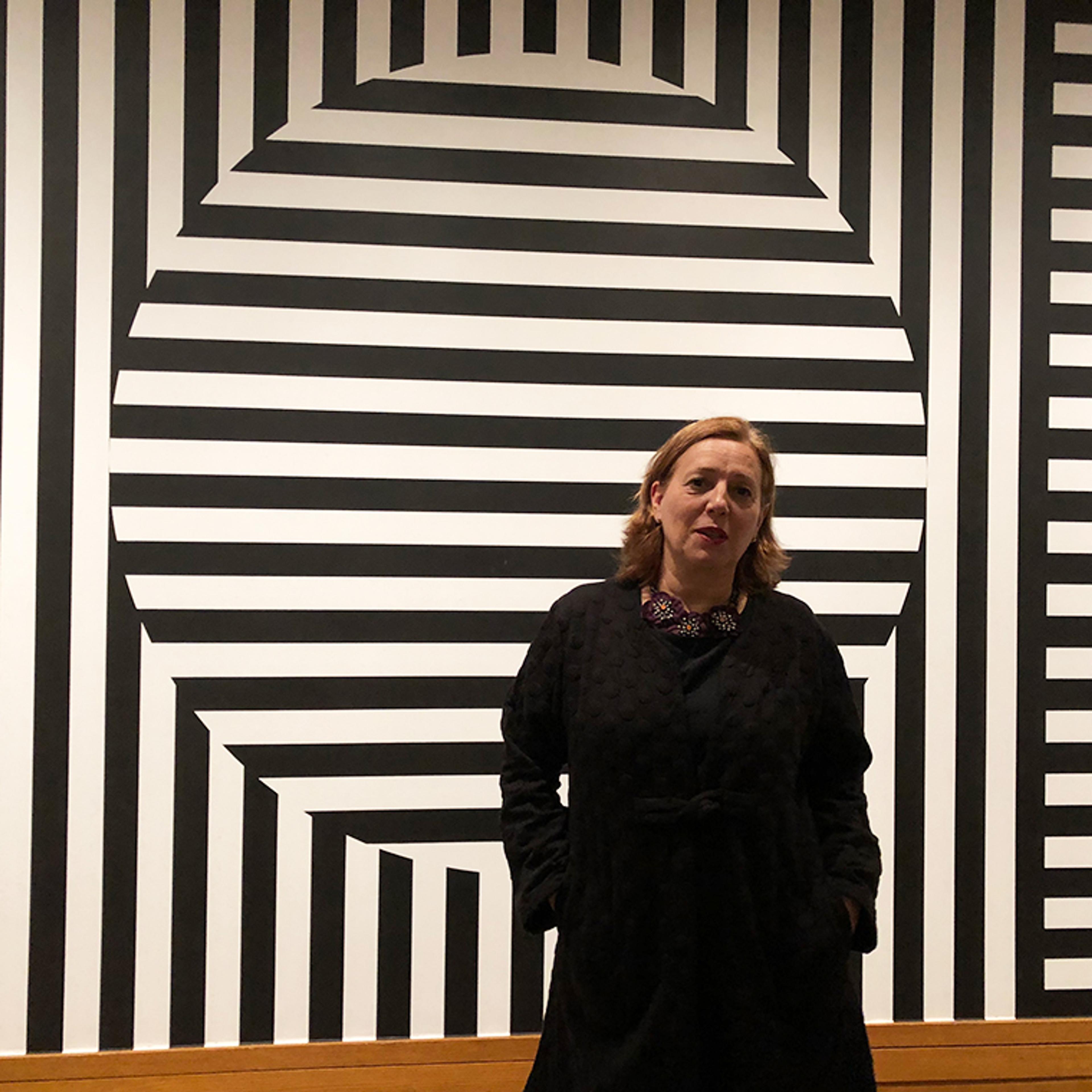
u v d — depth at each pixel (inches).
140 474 65.8
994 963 69.9
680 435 47.2
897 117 70.3
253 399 66.4
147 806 65.7
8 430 65.0
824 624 66.0
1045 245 70.7
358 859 66.8
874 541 69.7
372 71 67.5
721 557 44.7
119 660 65.6
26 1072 64.2
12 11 65.2
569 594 48.6
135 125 66.1
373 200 67.3
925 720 69.9
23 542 65.0
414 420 67.3
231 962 66.0
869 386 69.9
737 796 42.6
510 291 68.1
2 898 64.6
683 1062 41.5
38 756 65.0
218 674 66.1
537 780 47.9
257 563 66.3
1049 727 70.6
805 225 69.8
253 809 66.2
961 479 70.3
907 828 69.6
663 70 69.2
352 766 66.8
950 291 70.5
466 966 67.4
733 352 69.2
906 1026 69.0
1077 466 70.5
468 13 68.1
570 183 68.5
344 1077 66.1
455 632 67.4
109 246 65.8
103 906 65.2
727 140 69.5
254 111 66.7
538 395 68.1
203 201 66.4
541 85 68.5
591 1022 43.4
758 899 42.8
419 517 67.3
